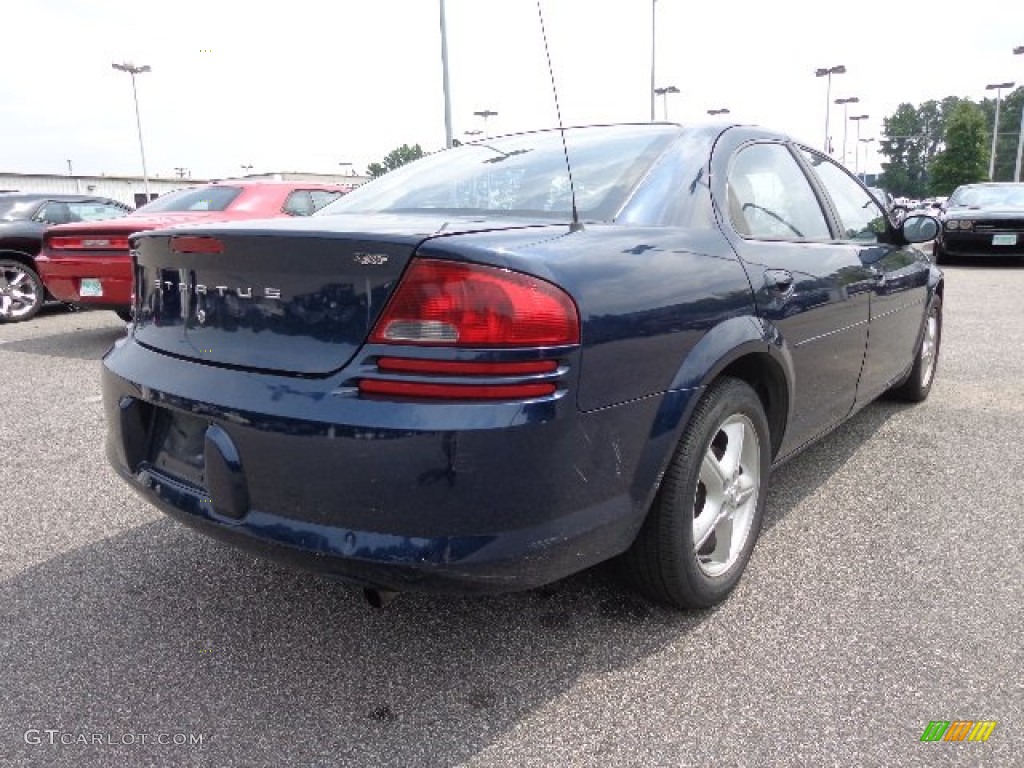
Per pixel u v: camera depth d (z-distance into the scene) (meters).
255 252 1.90
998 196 14.64
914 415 4.45
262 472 1.85
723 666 2.16
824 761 1.80
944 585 2.56
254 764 1.82
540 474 1.76
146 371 2.16
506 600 2.52
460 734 1.92
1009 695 2.01
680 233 2.28
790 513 3.15
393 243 1.73
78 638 2.34
